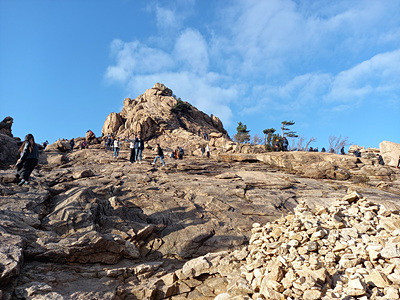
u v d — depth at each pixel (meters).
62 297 4.72
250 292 5.08
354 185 16.56
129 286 5.76
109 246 6.88
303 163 21.45
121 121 59.88
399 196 13.62
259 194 12.55
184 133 54.94
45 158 19.22
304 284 4.48
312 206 9.34
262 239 6.32
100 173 14.68
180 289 5.71
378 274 4.38
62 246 6.23
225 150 35.72
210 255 6.56
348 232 5.55
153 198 10.60
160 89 70.56
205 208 10.56
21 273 5.30
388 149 27.23
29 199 8.12
